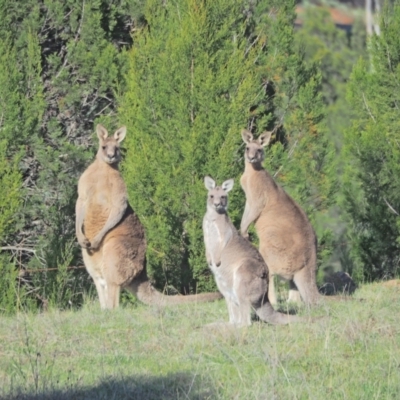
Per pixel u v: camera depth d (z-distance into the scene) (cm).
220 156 6066
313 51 13850
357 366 3375
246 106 6203
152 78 6328
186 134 6138
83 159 7031
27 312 5038
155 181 6222
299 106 6688
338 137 11594
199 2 6278
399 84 7050
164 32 6525
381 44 7150
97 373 3303
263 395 2970
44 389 3022
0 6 7162
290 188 6462
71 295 6234
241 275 3928
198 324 4094
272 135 6581
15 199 6028
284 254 4700
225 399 3000
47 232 6950
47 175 6969
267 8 6825
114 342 3772
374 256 6900
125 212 5006
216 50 6300
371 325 3875
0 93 6462
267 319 3962
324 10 15225
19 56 7256
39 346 3684
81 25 7481
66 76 7338
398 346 3625
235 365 3284
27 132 6556
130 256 4931
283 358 3431
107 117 7100
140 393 3047
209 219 4034
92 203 5009
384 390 3108
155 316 4297
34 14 7438
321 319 3944
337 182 6569
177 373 3269
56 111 7538
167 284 6328
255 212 4925
